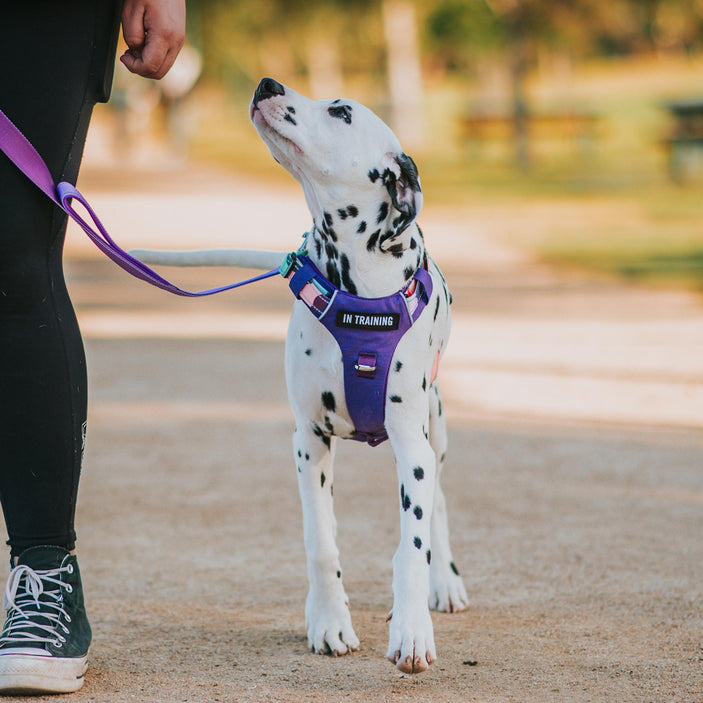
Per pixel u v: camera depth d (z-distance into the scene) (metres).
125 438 6.97
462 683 3.49
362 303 3.65
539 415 7.57
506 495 5.85
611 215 21.84
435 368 3.98
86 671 3.53
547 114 39.69
